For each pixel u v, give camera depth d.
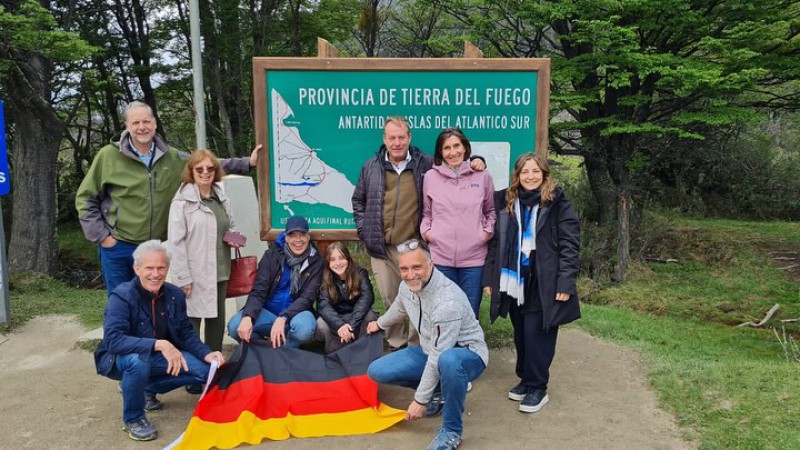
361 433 3.51
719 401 3.84
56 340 5.49
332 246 4.37
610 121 9.69
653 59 8.98
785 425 3.43
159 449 3.41
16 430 3.68
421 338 3.46
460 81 4.66
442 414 3.49
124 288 3.49
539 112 4.66
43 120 10.34
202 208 3.91
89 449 3.43
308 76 4.66
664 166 15.27
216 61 15.60
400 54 15.59
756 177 15.98
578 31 9.45
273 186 4.77
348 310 4.51
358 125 4.72
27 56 8.97
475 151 4.74
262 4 15.66
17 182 10.58
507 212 3.75
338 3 15.00
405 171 4.21
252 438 3.42
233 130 17.50
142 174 3.89
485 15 11.41
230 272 4.28
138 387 3.41
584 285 9.67
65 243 15.16
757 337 6.98
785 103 11.23
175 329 3.67
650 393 4.16
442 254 4.02
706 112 9.74
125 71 16.91
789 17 9.64
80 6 14.91
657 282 10.10
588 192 14.17
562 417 3.78
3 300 5.73
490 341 5.13
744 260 11.40
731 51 9.05
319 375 3.95
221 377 3.86
